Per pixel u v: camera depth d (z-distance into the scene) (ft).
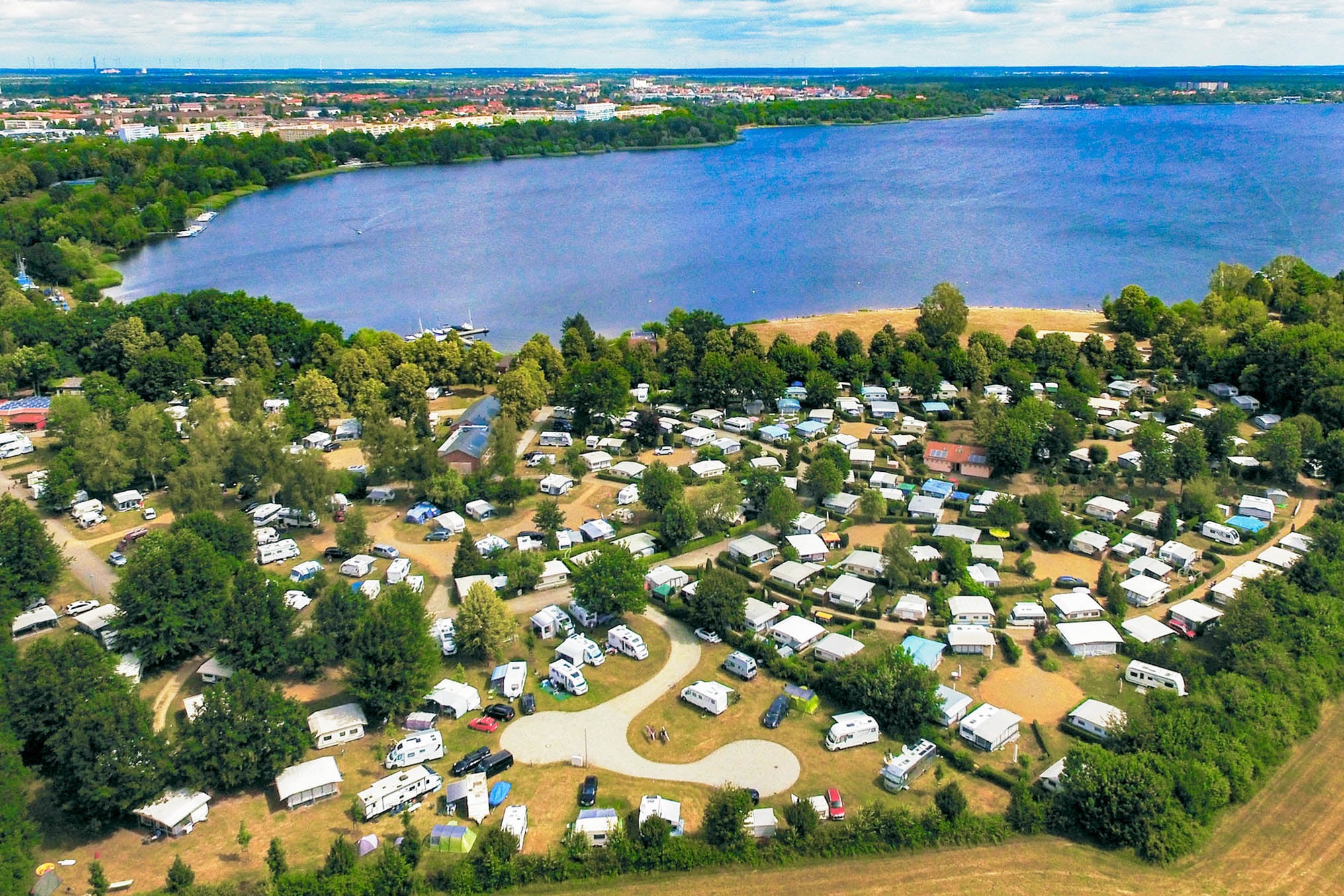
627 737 453.17
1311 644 485.15
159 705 478.59
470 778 413.18
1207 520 647.56
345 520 632.79
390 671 449.06
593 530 647.15
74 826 402.31
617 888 371.76
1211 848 385.91
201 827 400.26
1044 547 629.51
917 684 453.17
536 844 387.14
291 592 568.00
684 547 632.79
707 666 510.99
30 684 419.95
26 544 563.89
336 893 357.41
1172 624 537.65
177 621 501.15
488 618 501.15
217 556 550.36
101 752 394.11
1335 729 454.40
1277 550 595.88
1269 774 423.23
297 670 509.35
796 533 643.86
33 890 360.28
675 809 395.96
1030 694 483.92
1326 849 383.86
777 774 427.74
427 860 380.99
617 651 524.52
